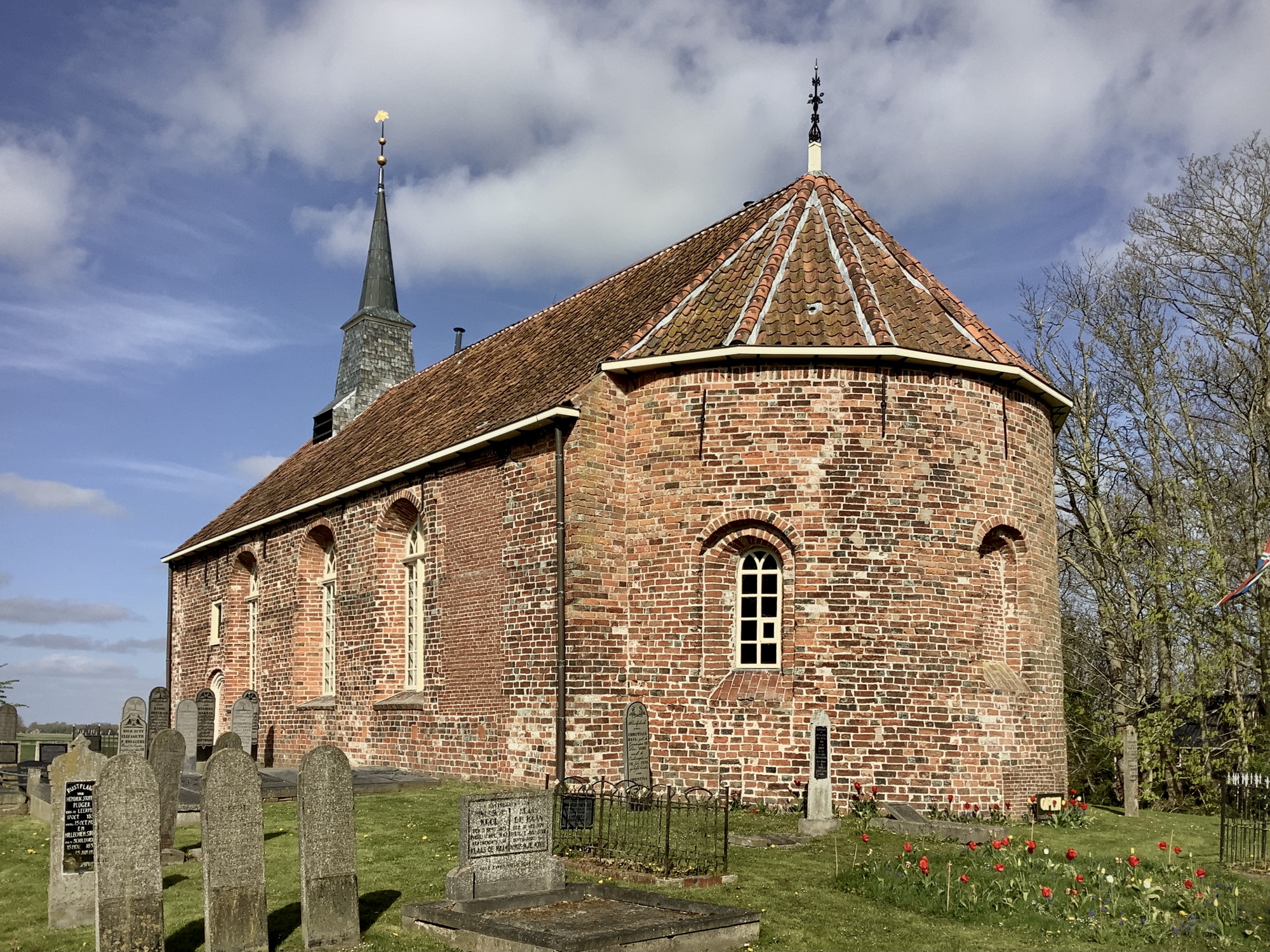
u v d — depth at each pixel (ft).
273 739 89.45
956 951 29.76
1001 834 47.32
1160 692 90.33
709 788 55.21
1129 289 97.71
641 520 59.11
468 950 28.84
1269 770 73.67
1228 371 91.45
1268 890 38.45
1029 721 58.39
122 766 26.68
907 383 57.11
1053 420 68.74
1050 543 62.75
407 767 70.49
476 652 64.34
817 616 54.85
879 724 54.13
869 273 63.31
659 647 57.62
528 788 58.75
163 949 27.12
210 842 27.30
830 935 31.04
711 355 57.11
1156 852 47.96
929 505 56.44
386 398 110.73
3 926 32.04
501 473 63.62
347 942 29.27
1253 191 86.38
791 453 56.24
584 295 87.15
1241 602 84.23
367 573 77.51
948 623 55.83
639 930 27.68
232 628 100.48
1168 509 95.66
